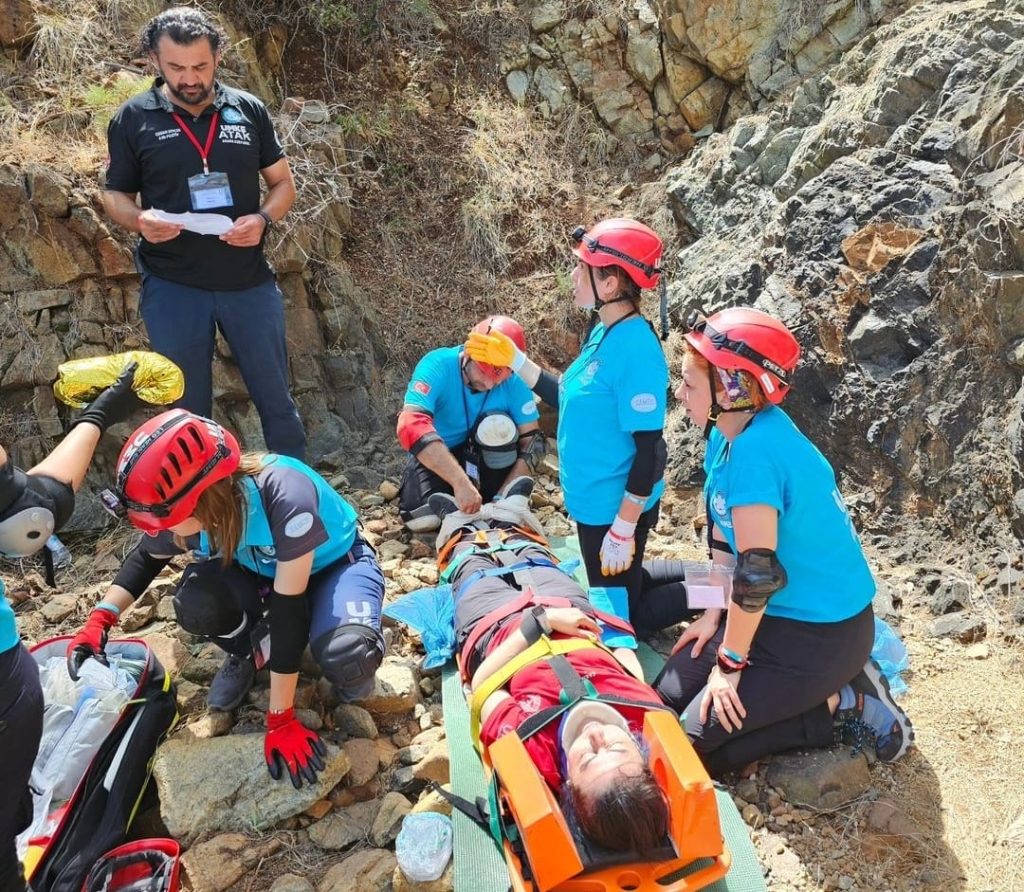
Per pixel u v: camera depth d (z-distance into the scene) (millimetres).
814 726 2998
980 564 3812
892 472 4285
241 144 3619
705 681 3086
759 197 5562
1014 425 3775
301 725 2922
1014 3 4621
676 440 5000
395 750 3133
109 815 2725
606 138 6531
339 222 5715
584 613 3062
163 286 3729
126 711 2900
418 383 4273
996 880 2660
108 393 2600
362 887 2631
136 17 5305
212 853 2686
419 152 6238
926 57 4762
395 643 3650
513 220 6184
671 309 5648
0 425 4430
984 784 2961
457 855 2613
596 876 2211
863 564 2936
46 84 4879
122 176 3594
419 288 5859
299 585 2764
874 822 2842
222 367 4789
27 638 3697
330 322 5324
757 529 2697
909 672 3428
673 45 6344
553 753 2516
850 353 4430
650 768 2365
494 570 3428
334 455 5094
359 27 6309
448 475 4109
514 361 3881
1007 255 3900
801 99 5633
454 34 6664
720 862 2287
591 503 3506
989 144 4242
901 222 4418
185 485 2537
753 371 2672
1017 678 3355
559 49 6660
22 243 4418
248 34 5910
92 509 4410
